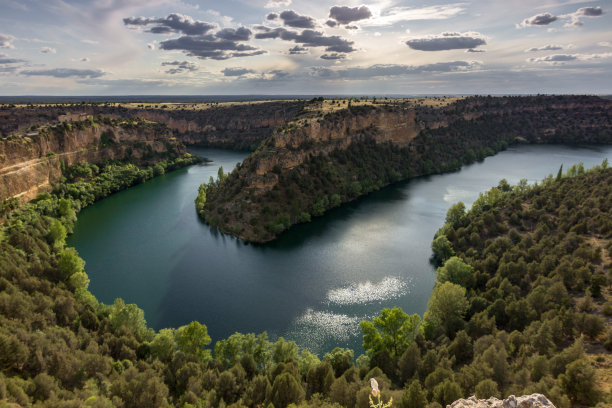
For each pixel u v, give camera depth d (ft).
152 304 315.99
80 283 295.07
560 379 148.46
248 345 221.66
